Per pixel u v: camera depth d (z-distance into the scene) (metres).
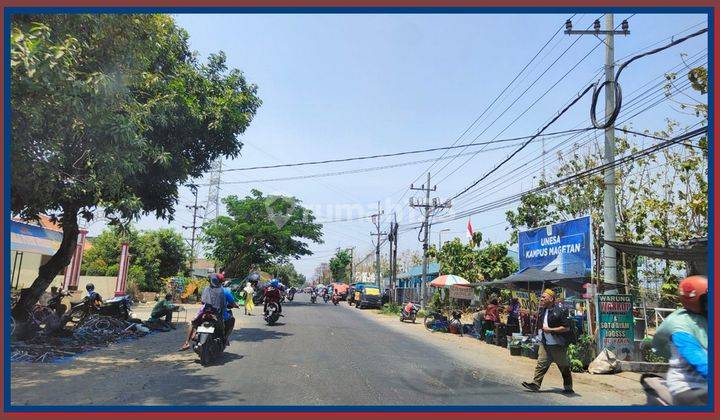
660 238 18.23
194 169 14.41
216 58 14.92
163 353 10.22
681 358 3.79
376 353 11.44
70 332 11.52
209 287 9.79
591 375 9.99
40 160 8.16
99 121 7.96
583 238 15.00
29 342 10.40
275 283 17.70
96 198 9.47
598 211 22.53
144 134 11.74
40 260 25.38
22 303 11.76
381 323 21.72
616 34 13.23
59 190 9.22
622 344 10.89
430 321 19.77
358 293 37.56
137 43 8.95
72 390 6.70
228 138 14.00
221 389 7.05
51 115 7.61
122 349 10.62
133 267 33.19
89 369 8.22
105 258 34.91
